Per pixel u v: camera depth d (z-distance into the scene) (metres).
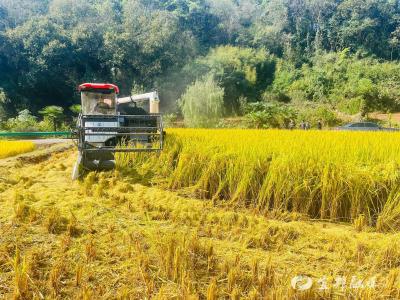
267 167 6.19
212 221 4.93
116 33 77.06
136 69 74.44
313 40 102.25
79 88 9.92
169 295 3.03
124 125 9.34
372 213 5.53
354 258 3.94
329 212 5.67
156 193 6.23
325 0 109.19
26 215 4.54
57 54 68.56
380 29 100.12
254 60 84.88
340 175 5.58
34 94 67.69
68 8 87.69
